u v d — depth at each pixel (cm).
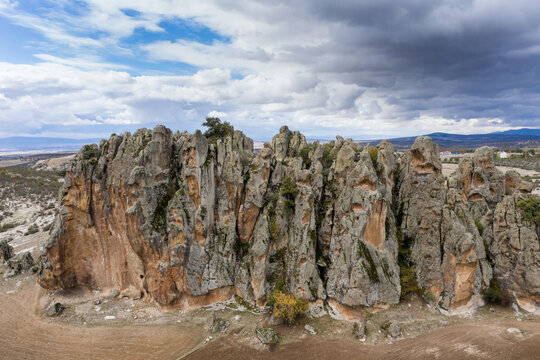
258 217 5341
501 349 3891
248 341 4138
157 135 5019
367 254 4656
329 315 4581
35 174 15412
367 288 4491
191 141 5034
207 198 5075
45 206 10519
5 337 4250
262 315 4641
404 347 3991
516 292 4678
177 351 3991
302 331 4300
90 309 4847
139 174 4775
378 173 5266
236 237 5319
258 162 5378
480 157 5647
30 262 6234
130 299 5100
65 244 5109
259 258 4897
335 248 4916
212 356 3897
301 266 4775
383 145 5384
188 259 4859
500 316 4556
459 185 5591
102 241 5281
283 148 6203
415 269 4925
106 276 5338
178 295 4866
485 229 5116
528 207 4700
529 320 4431
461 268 4616
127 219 4778
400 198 5450
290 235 5081
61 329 4409
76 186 5091
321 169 5491
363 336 4159
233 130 6619
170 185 5169
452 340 4084
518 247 4700
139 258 5041
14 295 5300
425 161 5103
